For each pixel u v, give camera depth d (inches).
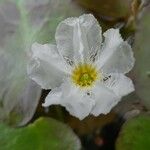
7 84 3.6
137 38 3.6
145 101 3.5
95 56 3.3
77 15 3.6
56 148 3.5
